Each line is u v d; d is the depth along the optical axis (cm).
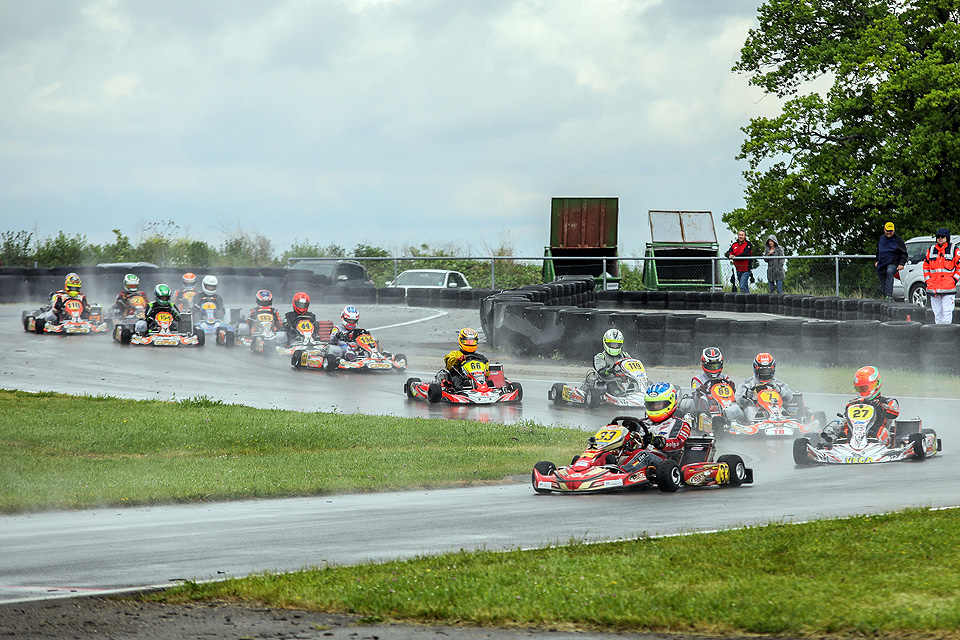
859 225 8650
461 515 2267
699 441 2780
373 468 2903
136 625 1448
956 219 8244
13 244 10056
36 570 1783
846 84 8494
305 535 2064
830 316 6488
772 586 1514
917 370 4725
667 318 5222
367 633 1403
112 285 8444
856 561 1642
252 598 1571
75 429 3438
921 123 8019
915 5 8319
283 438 3375
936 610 1374
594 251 8888
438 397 4347
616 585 1545
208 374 5128
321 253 10338
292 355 5638
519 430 3578
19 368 5162
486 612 1448
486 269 9944
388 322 7600
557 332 5631
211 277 6956
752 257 7762
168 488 2589
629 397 4272
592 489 2570
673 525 2067
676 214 8938
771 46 9106
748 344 5119
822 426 3662
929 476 2619
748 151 8788
